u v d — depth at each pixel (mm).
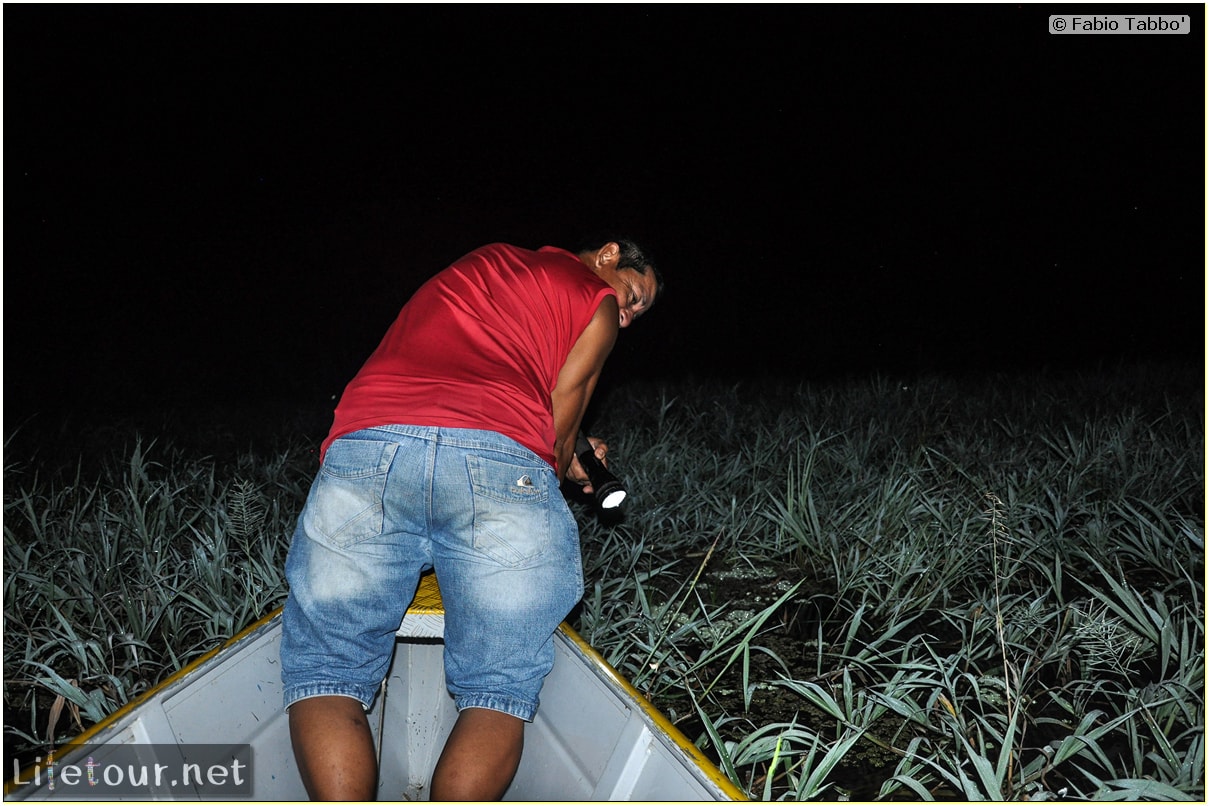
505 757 1866
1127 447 4680
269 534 3689
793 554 3840
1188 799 1907
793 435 5570
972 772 2258
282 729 2127
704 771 1666
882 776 2281
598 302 2275
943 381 7992
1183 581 3236
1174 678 2307
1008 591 3299
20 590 3215
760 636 3102
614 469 4824
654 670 2703
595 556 3758
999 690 2627
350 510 1930
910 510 3775
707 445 5844
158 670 2812
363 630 1942
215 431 6941
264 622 2184
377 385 2051
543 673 1988
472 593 1929
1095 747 2055
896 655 2893
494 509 1917
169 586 3109
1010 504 3705
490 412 1973
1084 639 2590
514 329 2160
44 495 4766
